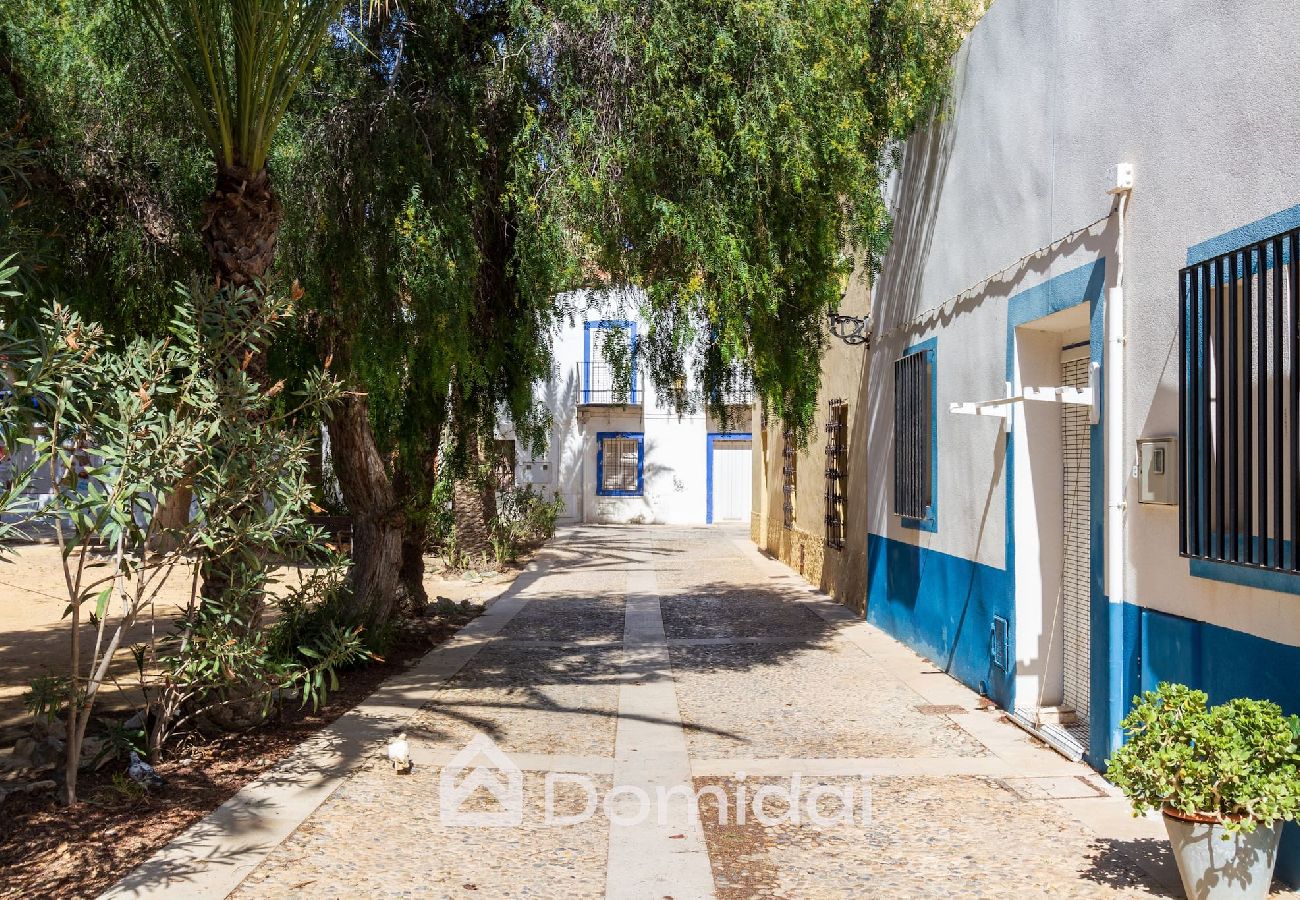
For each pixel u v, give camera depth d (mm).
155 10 6281
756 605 13508
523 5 7984
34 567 15289
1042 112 6715
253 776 5699
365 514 9391
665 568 18297
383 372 8133
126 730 5828
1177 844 3889
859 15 8508
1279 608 4176
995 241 7645
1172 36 5078
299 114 8031
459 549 17516
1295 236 3912
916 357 9828
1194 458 4668
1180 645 4973
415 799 5379
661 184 8062
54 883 4133
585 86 8023
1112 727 5641
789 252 8453
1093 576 5941
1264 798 3674
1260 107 4324
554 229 7875
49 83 7758
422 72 8539
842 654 9898
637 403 29875
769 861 4539
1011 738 6668
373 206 8055
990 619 7730
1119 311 5609
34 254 5750
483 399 10836
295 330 8430
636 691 8141
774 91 7926
